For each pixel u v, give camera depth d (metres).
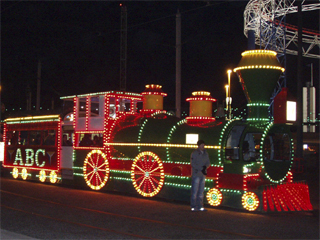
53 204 9.90
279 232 7.02
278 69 9.95
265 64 9.84
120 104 13.45
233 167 9.74
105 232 6.96
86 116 13.15
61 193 11.95
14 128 16.66
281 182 9.84
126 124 12.38
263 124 9.73
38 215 8.47
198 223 7.73
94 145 13.06
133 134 11.94
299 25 17.05
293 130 10.33
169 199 10.91
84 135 13.39
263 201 8.84
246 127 9.86
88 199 10.77
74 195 11.53
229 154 10.24
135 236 6.69
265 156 10.23
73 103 13.90
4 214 8.59
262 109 10.02
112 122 12.72
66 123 14.05
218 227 7.39
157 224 7.63
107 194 11.83
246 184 9.19
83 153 13.20
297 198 9.60
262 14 28.12
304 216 8.59
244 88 10.24
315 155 28.19
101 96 12.80
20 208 9.31
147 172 11.21
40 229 7.18
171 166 11.04
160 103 12.55
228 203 9.39
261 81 9.87
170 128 11.29
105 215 8.50
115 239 6.49
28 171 15.66
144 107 12.55
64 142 14.20
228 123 10.26
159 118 11.85
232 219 8.15
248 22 28.97
